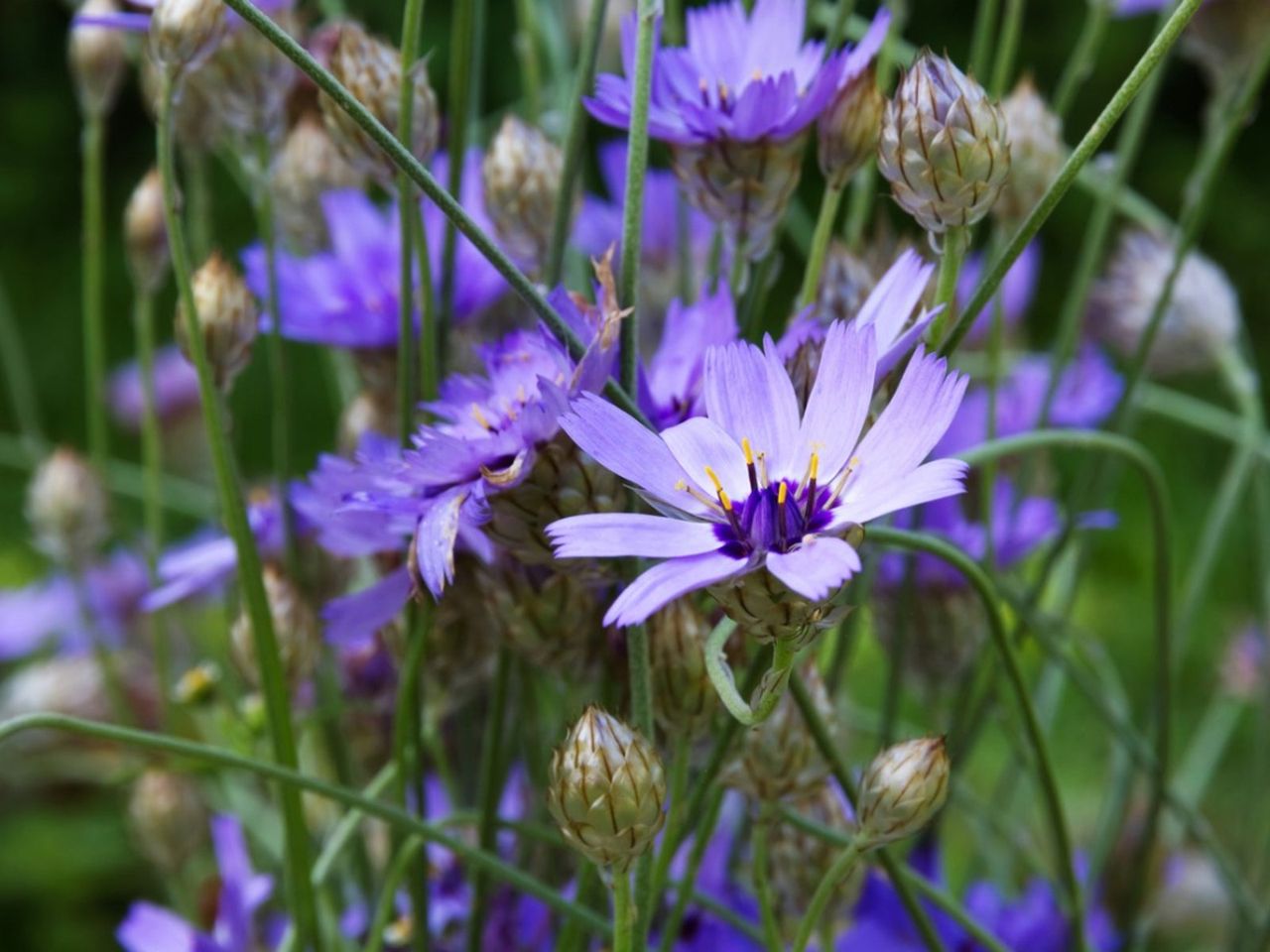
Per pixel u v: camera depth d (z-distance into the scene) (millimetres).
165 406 862
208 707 463
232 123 406
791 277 1003
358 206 422
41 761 625
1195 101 1359
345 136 381
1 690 721
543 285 389
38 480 496
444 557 337
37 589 639
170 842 459
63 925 893
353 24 385
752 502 316
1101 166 498
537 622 365
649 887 339
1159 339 501
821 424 327
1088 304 518
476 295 412
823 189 1086
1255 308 1339
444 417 375
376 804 362
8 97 1457
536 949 411
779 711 358
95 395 493
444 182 434
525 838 410
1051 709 485
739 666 362
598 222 467
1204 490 1154
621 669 366
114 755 614
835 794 387
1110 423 438
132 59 489
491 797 385
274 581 406
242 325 385
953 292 350
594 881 387
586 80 385
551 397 330
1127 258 513
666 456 325
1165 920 578
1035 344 1299
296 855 380
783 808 366
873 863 397
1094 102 1283
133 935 416
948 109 343
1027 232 339
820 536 314
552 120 479
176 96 364
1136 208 504
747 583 315
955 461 313
